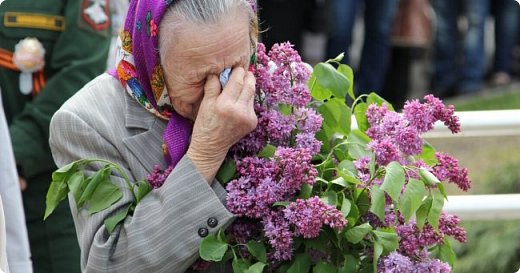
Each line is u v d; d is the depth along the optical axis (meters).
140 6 4.38
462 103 13.12
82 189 4.45
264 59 4.53
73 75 6.65
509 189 10.22
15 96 6.79
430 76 13.16
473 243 8.93
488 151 11.41
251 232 4.47
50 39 6.73
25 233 6.05
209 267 4.57
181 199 4.33
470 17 13.16
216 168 4.38
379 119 4.54
